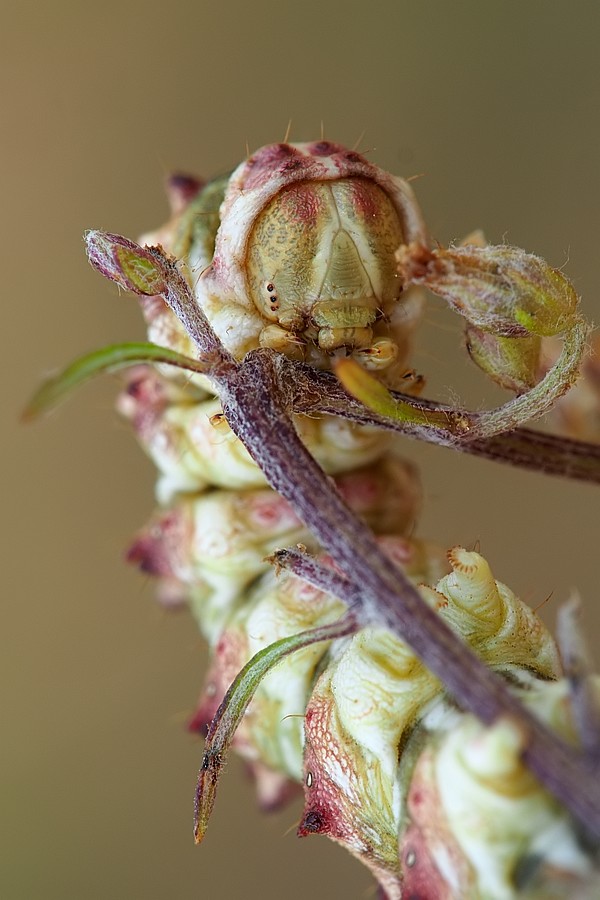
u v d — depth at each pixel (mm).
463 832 58
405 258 60
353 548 59
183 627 113
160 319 71
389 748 63
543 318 60
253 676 61
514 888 57
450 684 57
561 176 114
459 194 114
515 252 60
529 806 57
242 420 61
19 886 106
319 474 60
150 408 76
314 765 66
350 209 65
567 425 73
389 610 58
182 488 76
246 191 66
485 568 63
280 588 72
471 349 65
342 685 64
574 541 110
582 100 114
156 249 62
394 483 75
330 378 63
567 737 57
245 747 73
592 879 57
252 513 74
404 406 60
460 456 111
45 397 56
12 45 113
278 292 66
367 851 65
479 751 57
